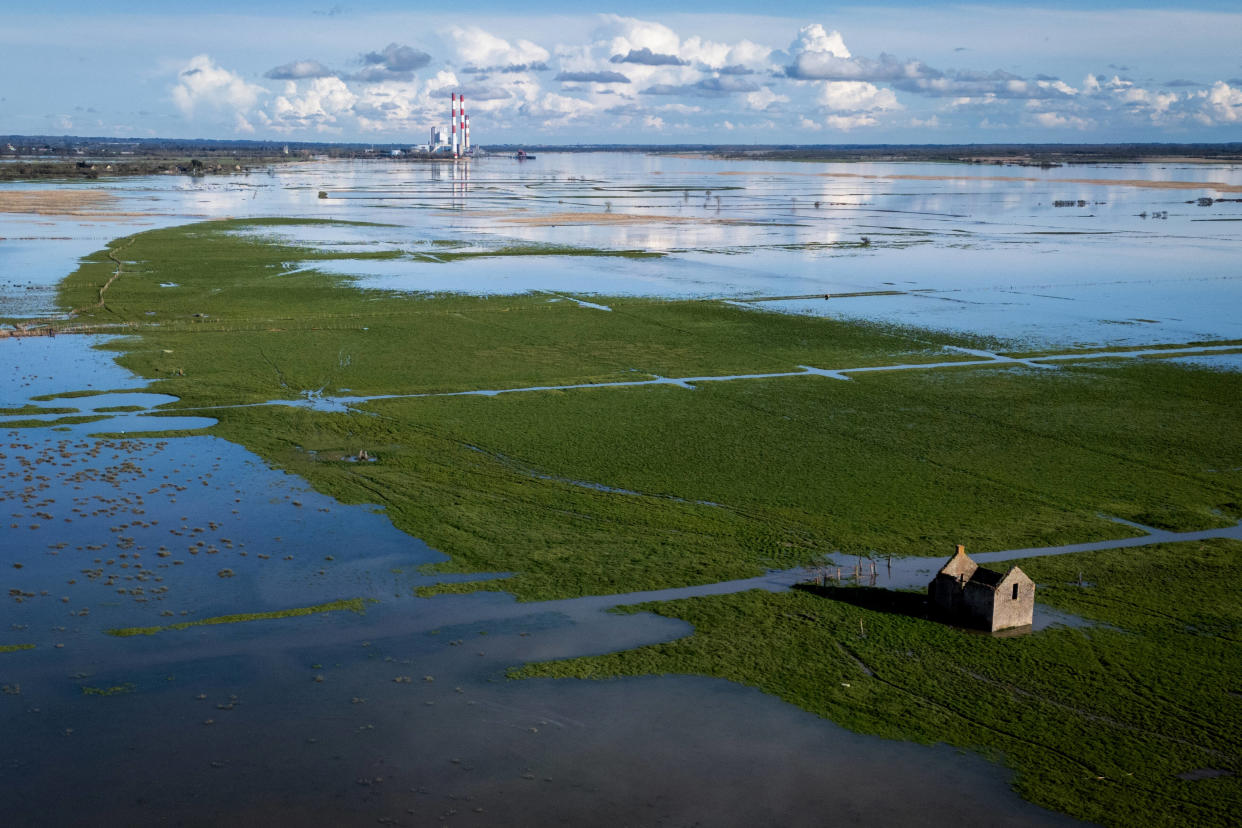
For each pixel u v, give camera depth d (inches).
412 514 2691.9
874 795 1588.3
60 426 3378.4
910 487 2933.1
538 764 1659.7
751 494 2864.2
